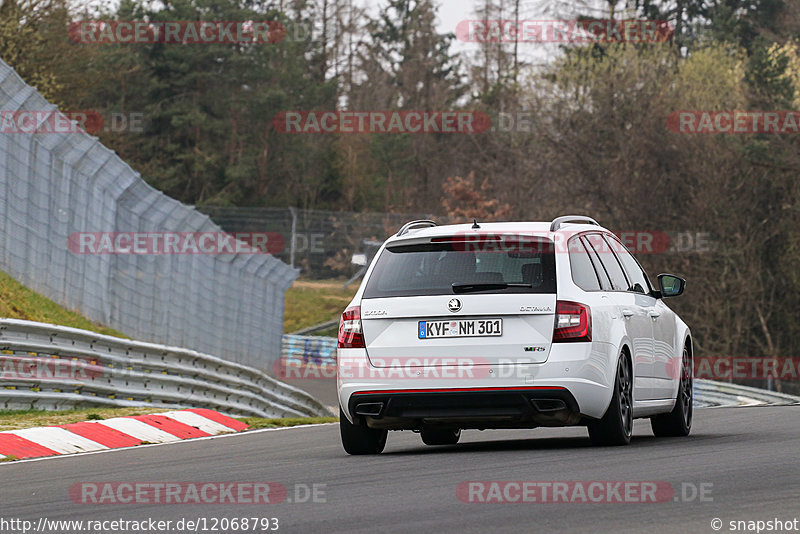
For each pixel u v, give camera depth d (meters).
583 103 169.00
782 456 27.31
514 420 29.75
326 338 132.75
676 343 36.91
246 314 79.50
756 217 161.62
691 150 162.38
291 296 154.25
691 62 171.38
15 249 58.28
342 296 154.12
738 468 24.88
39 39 142.38
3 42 139.50
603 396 29.70
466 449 32.41
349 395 30.33
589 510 19.41
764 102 162.38
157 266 68.25
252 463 29.80
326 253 153.38
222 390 59.94
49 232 60.31
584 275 30.80
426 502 20.92
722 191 160.62
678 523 17.94
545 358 29.20
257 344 81.25
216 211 145.88
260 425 46.12
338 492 22.88
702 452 28.69
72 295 61.81
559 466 25.83
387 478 24.97
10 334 45.84
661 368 34.88
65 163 61.41
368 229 153.88
